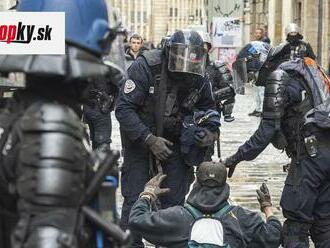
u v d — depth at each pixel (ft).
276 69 27.07
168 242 22.16
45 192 10.10
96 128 42.37
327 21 123.75
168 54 27.71
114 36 12.14
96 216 11.00
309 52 29.32
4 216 11.30
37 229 10.10
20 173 10.43
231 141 66.90
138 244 27.61
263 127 26.25
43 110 10.62
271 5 173.88
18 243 10.14
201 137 28.07
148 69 27.81
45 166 10.19
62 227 10.19
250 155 26.63
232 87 47.06
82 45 11.53
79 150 10.52
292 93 26.11
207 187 22.11
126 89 27.84
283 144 26.61
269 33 177.17
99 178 11.10
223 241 21.89
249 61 74.43
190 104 28.22
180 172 28.89
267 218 22.88
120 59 13.75
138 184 28.71
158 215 22.11
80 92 11.64
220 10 121.70
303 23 137.18
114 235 11.07
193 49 27.43
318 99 26.17
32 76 11.39
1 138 11.11
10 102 12.02
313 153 25.91
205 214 22.16
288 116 26.45
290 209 26.30
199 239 21.94
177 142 28.68
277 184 47.98
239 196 44.01
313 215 26.61
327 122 25.70
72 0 11.82
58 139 10.35
